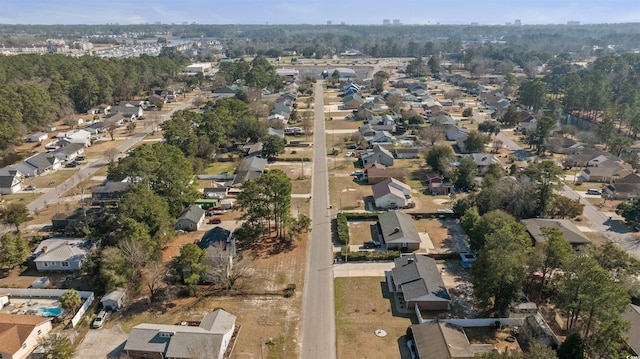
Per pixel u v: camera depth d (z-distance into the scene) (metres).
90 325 53.81
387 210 85.31
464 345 46.97
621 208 79.81
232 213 84.75
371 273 64.38
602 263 57.94
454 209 81.94
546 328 50.47
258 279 62.97
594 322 49.59
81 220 76.69
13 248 64.44
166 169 77.94
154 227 66.44
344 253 67.44
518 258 53.59
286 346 50.16
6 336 48.00
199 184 99.94
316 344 50.44
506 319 53.00
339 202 89.19
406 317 55.00
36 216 83.25
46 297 59.38
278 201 71.50
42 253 66.06
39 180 102.69
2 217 74.88
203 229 78.25
